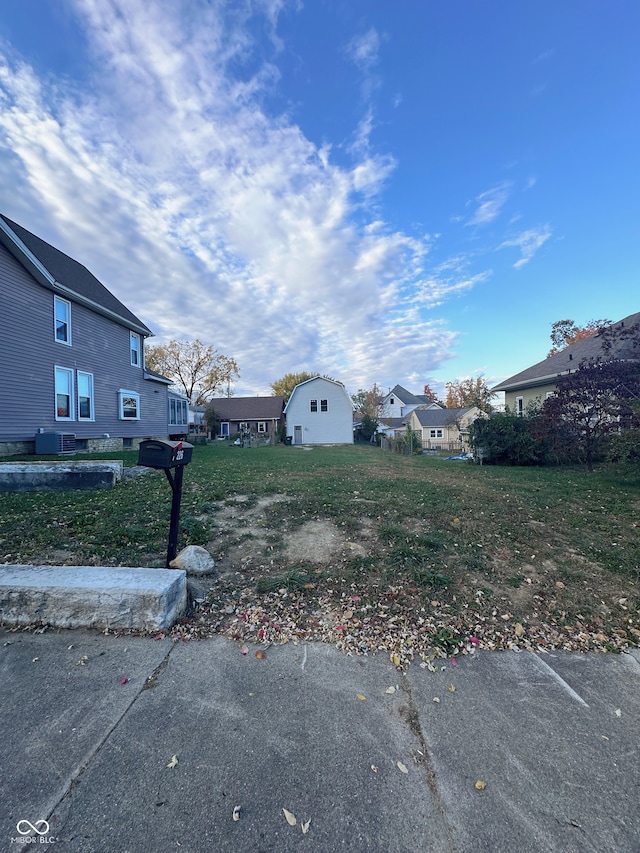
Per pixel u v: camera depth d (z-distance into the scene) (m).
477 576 3.52
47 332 12.25
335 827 1.38
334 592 3.17
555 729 1.87
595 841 1.35
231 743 1.74
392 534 4.39
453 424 37.78
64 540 3.97
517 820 1.42
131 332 17.19
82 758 1.65
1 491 6.36
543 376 16.23
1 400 10.70
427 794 1.51
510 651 2.53
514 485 8.09
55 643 2.47
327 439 33.28
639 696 2.13
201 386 43.00
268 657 2.39
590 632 2.77
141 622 2.58
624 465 8.37
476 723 1.90
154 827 1.37
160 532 4.24
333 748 1.72
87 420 14.17
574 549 4.22
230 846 1.31
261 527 4.62
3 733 1.77
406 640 2.59
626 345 12.99
